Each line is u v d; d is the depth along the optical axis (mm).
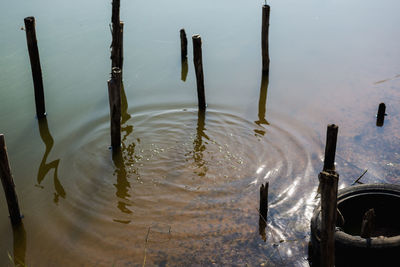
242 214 8164
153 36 17141
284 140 10523
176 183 9195
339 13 19062
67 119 11828
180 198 8734
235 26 17781
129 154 10242
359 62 14453
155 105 12555
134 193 8945
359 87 12844
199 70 11594
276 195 8641
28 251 7578
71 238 7797
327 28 17422
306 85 13211
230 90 13227
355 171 9133
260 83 13523
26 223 8203
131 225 8039
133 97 13047
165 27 17891
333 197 5594
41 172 9711
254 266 6965
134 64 15164
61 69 14555
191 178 9336
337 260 6652
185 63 15258
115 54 12961
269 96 12734
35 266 7242
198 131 11133
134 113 12141
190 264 7086
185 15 19125
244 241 7500
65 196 8922
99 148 10531
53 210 8531
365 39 16219
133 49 16188
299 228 7715
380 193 7328
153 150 10398
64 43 16438
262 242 7453
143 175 9516
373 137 10336
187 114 11992
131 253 7371
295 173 9266
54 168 9844
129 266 7105
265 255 7176
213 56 15445
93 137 10992
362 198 7383
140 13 19516
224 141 10633
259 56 15383
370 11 19172
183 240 7602
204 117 11797
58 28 17703
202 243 7508
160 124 11539
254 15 18828
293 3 20562
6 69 14422
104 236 7797
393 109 11531
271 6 20188
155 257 7262
